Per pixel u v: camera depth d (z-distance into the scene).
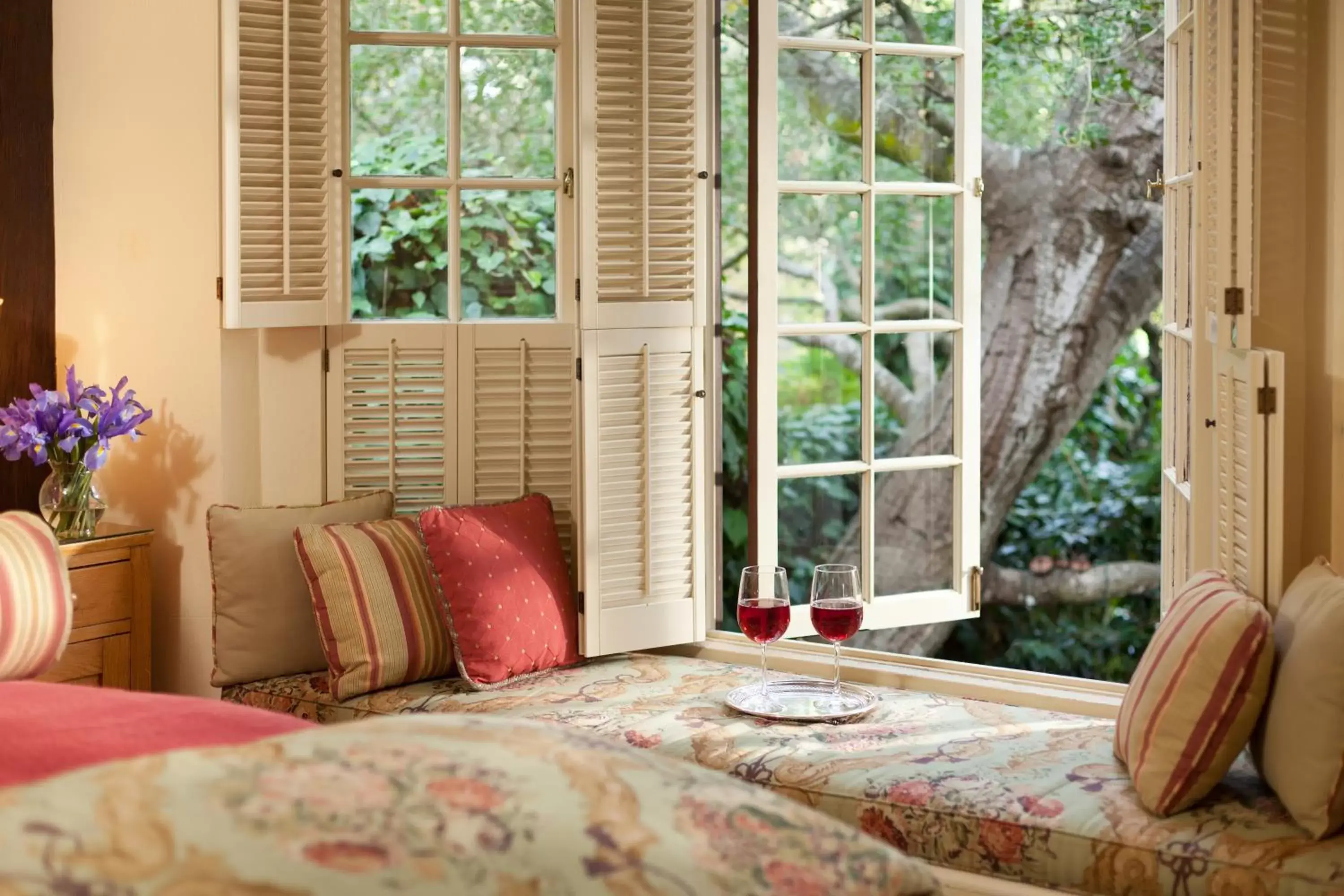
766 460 3.79
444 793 1.12
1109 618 6.81
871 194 3.94
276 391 3.66
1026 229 6.63
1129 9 6.40
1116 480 6.74
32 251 3.71
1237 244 2.68
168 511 3.66
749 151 3.75
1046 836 2.36
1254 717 2.34
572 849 1.10
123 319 3.68
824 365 4.31
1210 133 2.88
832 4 4.15
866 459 3.97
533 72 3.81
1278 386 2.59
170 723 1.64
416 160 3.79
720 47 3.82
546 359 3.77
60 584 2.73
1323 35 2.79
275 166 3.56
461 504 3.75
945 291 4.18
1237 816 2.33
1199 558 3.07
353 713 3.19
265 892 0.98
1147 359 6.65
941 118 4.18
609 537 3.53
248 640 3.38
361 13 3.74
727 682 3.36
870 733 2.92
